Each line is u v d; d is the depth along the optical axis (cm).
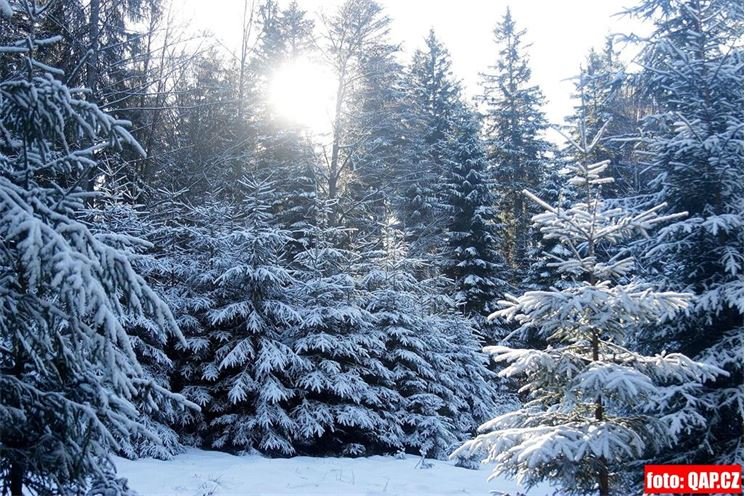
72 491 486
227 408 1277
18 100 465
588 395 574
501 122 3200
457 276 2462
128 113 1753
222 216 1485
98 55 1348
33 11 512
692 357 818
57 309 455
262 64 2405
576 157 2277
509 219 2980
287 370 1320
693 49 916
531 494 931
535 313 612
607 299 578
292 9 2508
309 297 1430
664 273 888
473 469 1255
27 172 476
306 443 1296
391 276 1620
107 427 509
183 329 1307
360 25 2180
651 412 755
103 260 454
